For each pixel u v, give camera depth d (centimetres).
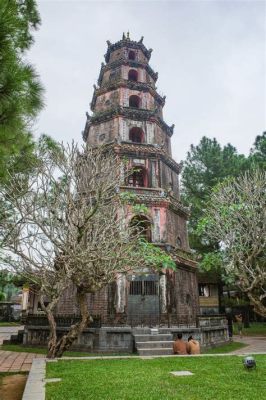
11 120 646
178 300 2395
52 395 709
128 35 3522
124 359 1234
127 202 2127
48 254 1362
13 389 927
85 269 1299
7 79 594
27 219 1318
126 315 2111
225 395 718
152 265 2027
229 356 1299
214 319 2325
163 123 3098
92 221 1404
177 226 2748
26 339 2005
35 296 3488
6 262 1401
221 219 1714
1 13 571
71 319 1967
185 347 1504
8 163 1095
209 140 3928
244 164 3397
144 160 2727
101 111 3020
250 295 1440
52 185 1412
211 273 3553
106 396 698
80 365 1091
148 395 708
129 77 3372
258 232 1558
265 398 699
